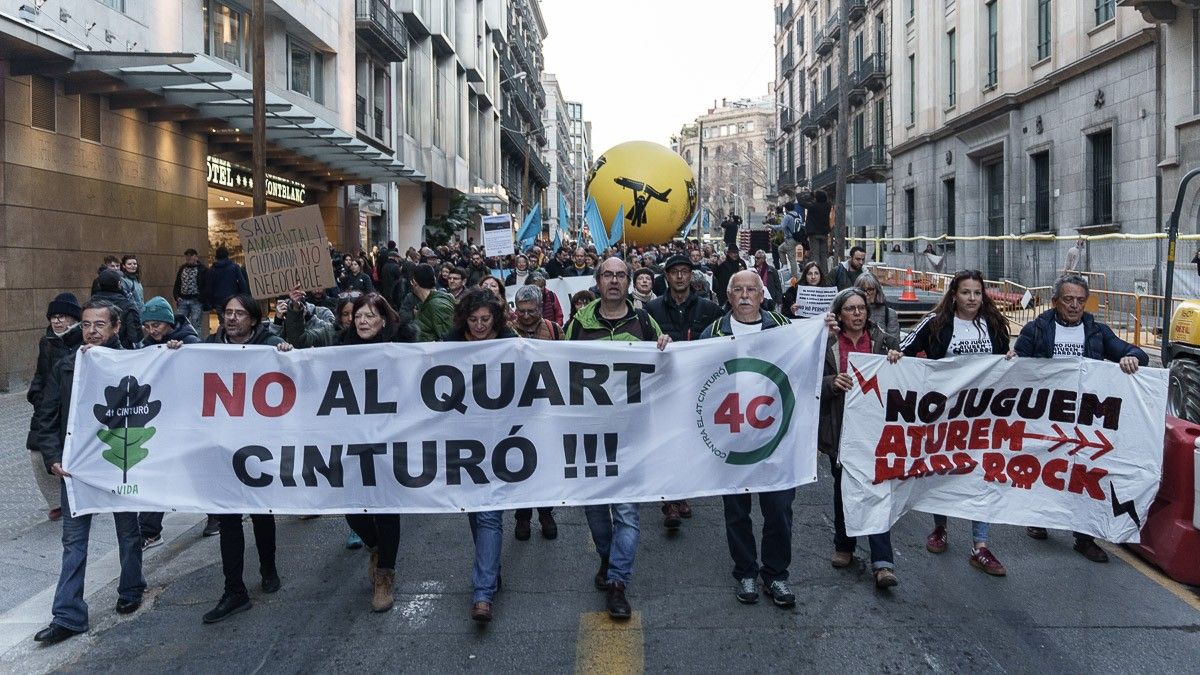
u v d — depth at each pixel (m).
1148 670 4.24
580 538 6.53
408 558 6.07
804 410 5.23
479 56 46.62
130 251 15.75
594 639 4.68
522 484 5.21
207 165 18.91
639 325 5.66
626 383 5.25
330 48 24.09
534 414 5.23
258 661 4.51
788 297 11.54
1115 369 5.40
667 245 22.53
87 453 5.05
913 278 25.33
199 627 4.96
